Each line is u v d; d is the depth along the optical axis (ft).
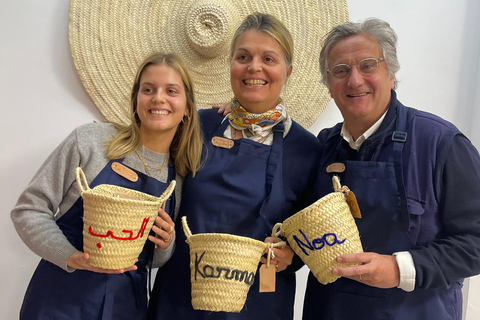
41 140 6.39
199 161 4.90
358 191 4.22
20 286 6.49
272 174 4.75
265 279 4.11
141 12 6.38
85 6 6.20
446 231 4.02
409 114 4.35
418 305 3.99
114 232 3.44
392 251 4.06
